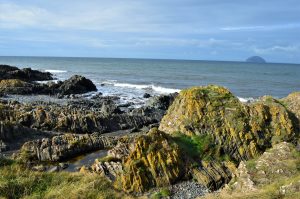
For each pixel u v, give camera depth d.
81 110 47.50
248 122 29.70
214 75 146.50
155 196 23.23
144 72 157.88
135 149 25.77
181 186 24.59
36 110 42.88
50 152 31.27
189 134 29.08
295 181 17.33
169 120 31.52
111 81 110.88
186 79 124.12
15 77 90.38
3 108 42.19
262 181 21.05
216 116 29.92
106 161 26.06
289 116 30.62
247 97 82.75
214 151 27.73
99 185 16.52
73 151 32.00
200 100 30.84
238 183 21.69
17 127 35.44
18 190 15.09
